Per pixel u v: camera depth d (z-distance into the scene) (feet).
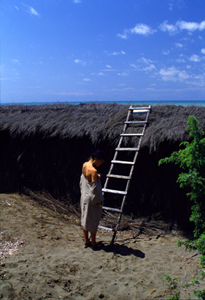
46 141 20.81
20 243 13.53
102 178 18.48
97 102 24.95
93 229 13.29
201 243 9.85
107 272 11.28
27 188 21.63
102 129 17.98
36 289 9.90
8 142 22.62
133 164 15.75
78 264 11.81
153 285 10.37
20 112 24.97
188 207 15.46
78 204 19.44
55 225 16.66
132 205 17.40
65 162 20.13
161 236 15.33
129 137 17.29
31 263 11.72
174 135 15.28
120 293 9.89
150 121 17.88
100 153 13.15
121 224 16.51
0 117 23.93
